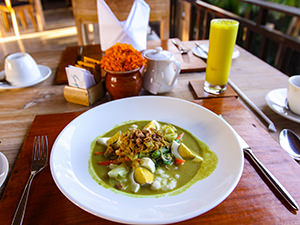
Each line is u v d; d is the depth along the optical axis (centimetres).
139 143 29
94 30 115
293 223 23
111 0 74
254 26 93
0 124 37
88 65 43
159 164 29
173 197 25
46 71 53
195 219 23
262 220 23
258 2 90
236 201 25
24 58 48
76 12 78
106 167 29
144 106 38
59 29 191
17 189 26
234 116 38
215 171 27
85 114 35
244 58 60
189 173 28
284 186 26
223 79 43
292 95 37
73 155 30
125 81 40
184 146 30
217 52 41
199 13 109
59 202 25
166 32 84
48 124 36
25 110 41
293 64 83
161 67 42
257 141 33
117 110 37
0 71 52
